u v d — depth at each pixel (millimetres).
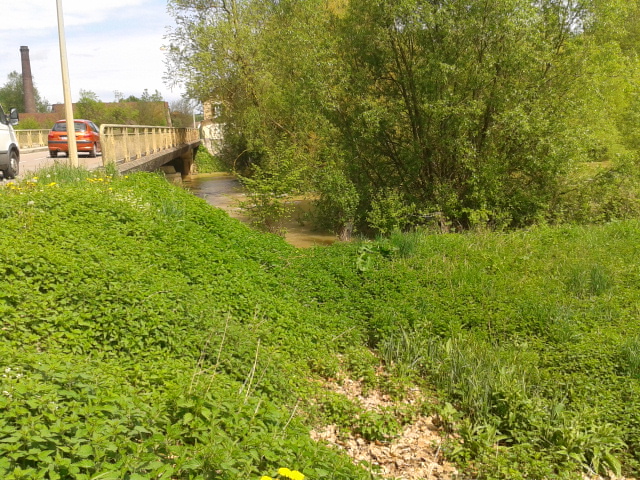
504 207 17578
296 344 7547
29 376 3820
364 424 6105
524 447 5859
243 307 7934
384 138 18750
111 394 3781
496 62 16641
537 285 10461
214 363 5918
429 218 17578
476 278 10727
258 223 16625
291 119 25109
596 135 17906
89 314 5789
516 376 7105
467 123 16438
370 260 11461
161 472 3238
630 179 17828
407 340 8156
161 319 6180
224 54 27469
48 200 9664
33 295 5875
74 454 3094
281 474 3451
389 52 18094
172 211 11797
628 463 5809
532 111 16484
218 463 3498
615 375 7188
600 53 16953
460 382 7062
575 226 15680
